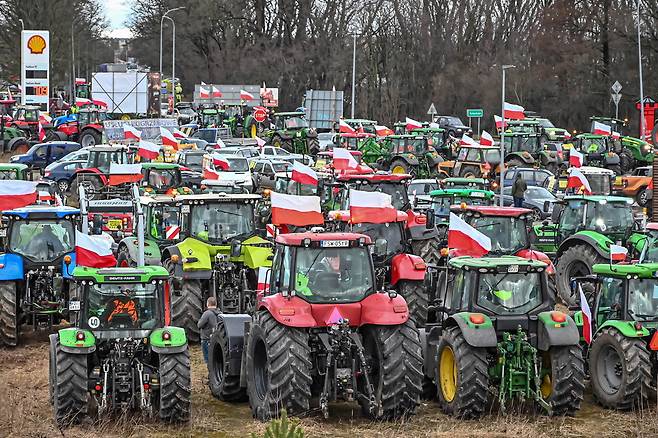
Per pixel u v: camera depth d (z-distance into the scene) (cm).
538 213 8088
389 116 16788
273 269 3403
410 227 4909
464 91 16475
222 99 17488
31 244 4334
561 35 15788
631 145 11488
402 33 17350
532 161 10644
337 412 3331
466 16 17325
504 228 4697
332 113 15100
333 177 6181
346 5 18662
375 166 11188
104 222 6219
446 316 3519
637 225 5856
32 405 3362
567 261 5106
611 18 14938
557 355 3278
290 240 3272
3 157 12775
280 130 12938
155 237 4903
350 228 4328
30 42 15212
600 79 15425
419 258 4253
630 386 3325
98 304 3219
